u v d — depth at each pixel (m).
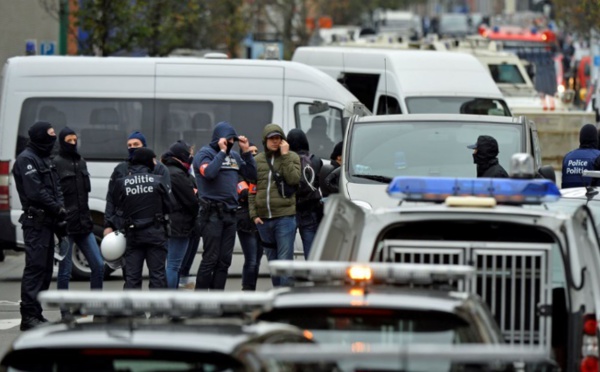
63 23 85.75
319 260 21.89
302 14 166.88
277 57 57.78
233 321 18.38
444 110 63.22
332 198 22.44
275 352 13.98
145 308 16.66
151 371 15.94
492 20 199.12
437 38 98.81
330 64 69.31
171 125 51.91
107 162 51.56
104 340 16.02
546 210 23.28
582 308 21.75
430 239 24.80
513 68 90.62
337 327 18.69
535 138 42.78
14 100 51.62
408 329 18.47
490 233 24.78
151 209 37.78
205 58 52.78
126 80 51.91
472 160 40.59
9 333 38.25
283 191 40.84
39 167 37.28
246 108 52.19
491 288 23.08
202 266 40.12
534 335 22.67
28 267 37.50
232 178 40.19
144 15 87.69
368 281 19.27
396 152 41.06
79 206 40.00
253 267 43.12
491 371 16.89
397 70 64.75
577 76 129.25
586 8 100.50
